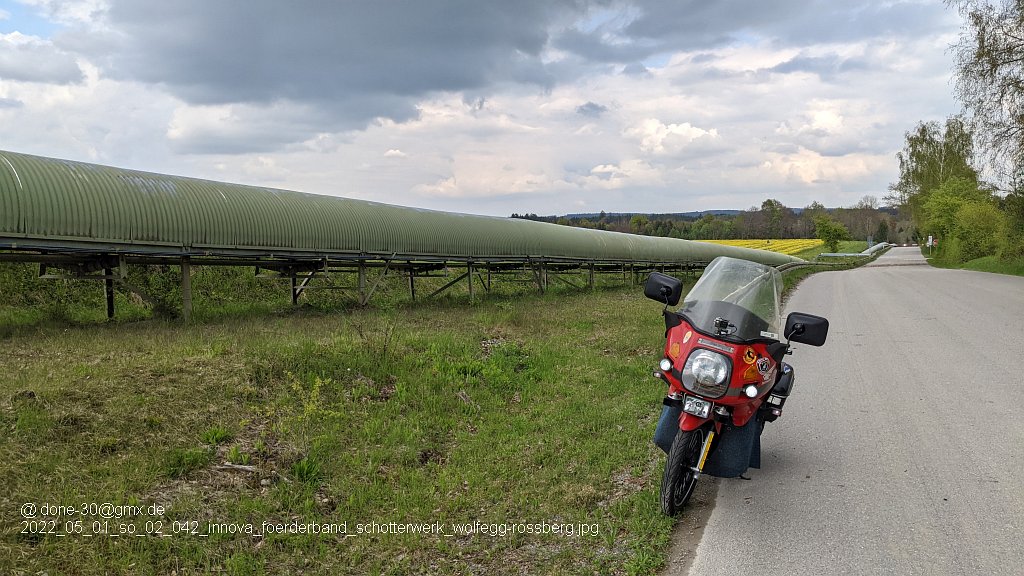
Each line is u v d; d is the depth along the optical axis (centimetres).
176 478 461
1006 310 1565
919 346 1075
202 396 591
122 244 1024
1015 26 2512
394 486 506
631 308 1655
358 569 387
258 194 1292
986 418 647
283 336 894
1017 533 403
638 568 374
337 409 640
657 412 697
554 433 629
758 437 486
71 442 472
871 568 369
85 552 362
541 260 2133
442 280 2314
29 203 905
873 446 579
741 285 480
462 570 385
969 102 2711
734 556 389
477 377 812
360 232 1469
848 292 2275
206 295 1528
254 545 400
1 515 377
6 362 660
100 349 746
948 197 5619
